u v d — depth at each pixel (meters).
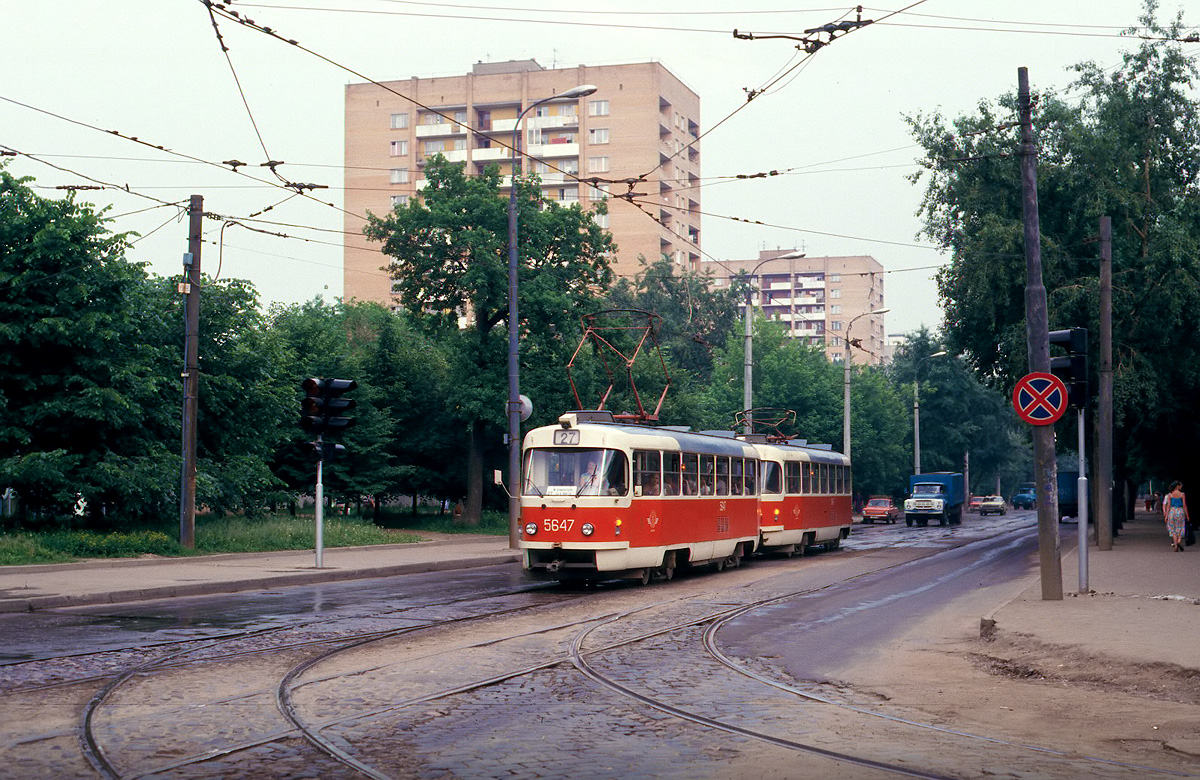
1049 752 8.04
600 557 21.34
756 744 8.23
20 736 8.33
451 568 28.08
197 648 12.95
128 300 29.75
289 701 9.76
